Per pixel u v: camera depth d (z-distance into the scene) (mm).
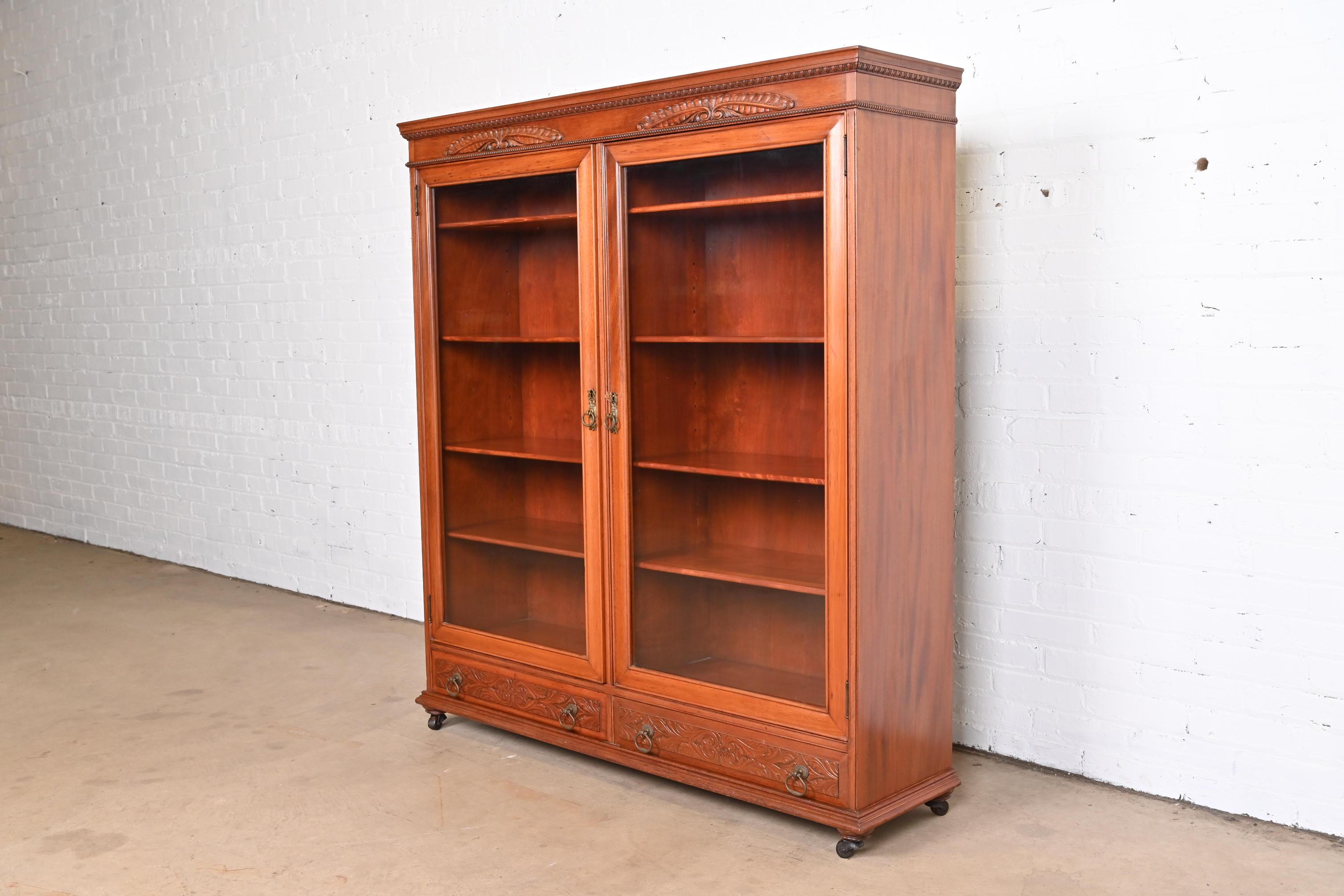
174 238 5820
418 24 4633
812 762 2844
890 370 2771
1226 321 2867
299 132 5125
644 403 3127
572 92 4188
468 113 3375
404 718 3783
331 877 2727
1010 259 3195
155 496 6168
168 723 3744
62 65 6336
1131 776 3125
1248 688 2916
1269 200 2781
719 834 2930
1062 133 3078
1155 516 3021
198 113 5594
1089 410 3102
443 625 3678
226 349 5625
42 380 6789
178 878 2729
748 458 2982
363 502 5094
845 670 2758
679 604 3082
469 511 3592
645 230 3068
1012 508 3264
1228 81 2814
